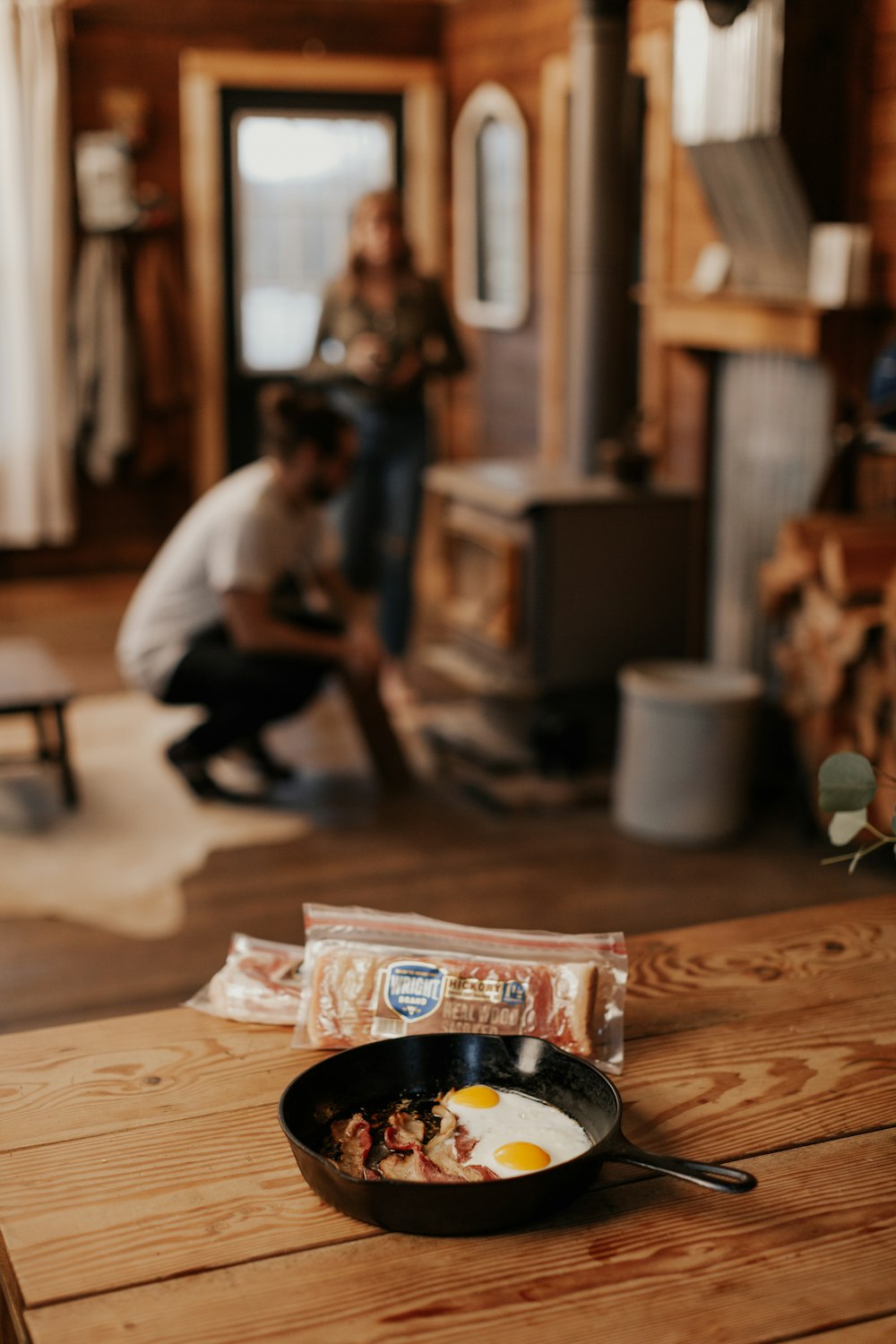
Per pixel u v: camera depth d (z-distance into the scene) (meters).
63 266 6.04
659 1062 1.32
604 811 3.72
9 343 6.06
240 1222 1.08
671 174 4.23
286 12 6.16
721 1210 1.09
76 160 5.99
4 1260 1.12
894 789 3.07
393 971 1.37
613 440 4.09
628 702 3.52
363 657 3.71
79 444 6.20
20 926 2.99
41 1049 1.37
